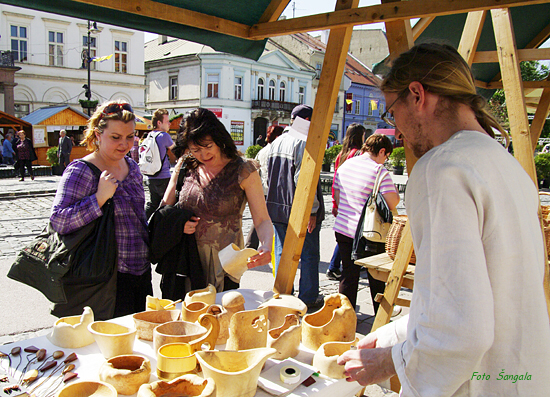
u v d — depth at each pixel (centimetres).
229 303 144
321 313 156
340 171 321
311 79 3819
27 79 2547
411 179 96
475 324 79
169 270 211
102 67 2811
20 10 2470
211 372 108
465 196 85
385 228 279
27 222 723
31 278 186
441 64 95
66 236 181
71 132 2027
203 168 221
